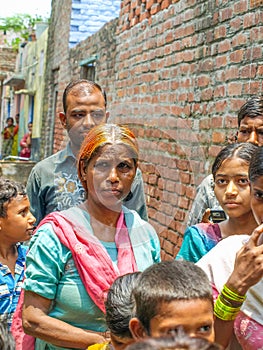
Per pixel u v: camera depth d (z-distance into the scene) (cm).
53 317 268
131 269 270
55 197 310
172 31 585
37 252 268
